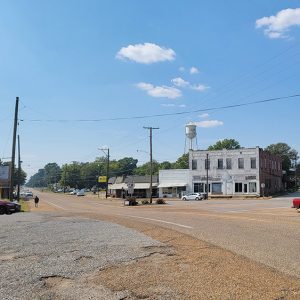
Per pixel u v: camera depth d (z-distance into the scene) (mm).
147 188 99438
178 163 145875
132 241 13727
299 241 14016
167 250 11781
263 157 86750
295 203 39781
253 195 80875
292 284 8203
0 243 14102
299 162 147125
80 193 131000
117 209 47906
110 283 8406
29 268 9953
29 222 22266
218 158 87000
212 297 7305
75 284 8461
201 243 13031
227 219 23766
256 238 14719
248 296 7359
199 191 89000
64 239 14633
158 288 7926
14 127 45719
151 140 69250
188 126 100625
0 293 7883
